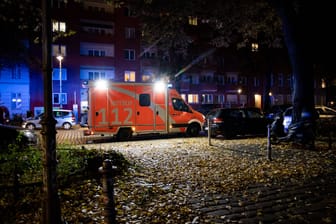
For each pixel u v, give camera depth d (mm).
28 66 35688
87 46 40500
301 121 14438
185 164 9672
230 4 16484
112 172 4090
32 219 5062
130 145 14828
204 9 16766
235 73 52500
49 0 4336
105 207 4027
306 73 14891
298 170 8688
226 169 8883
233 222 4988
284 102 57219
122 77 42125
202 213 5398
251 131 18203
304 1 14922
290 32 14914
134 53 42938
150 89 17641
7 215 5164
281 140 14906
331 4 14953
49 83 4289
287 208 5625
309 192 6559
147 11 17172
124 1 17141
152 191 6688
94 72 40531
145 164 9703
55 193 4293
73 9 38938
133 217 5211
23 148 9008
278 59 52438
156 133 18391
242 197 6289
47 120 4250
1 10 10867
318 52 19422
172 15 17719
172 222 5020
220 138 17984
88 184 6844
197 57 47875
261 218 5145
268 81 41312
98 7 41719
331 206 5680
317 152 11891
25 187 5910
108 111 16766
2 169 6727
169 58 39969
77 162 7566
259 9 17688
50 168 4258
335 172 8430
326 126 18391
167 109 18094
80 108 39281
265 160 10250
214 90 50219
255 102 54875
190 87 48062
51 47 4344
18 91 36125
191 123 18938
